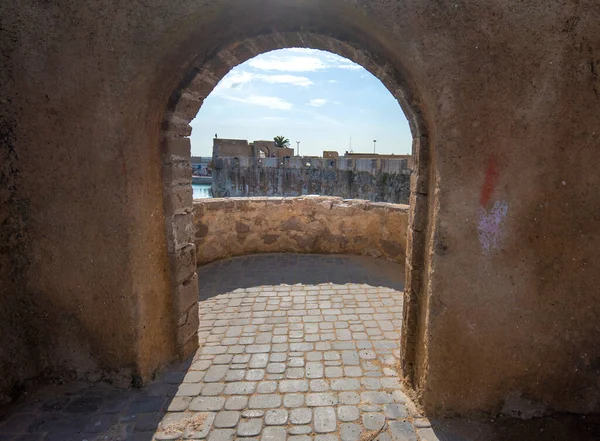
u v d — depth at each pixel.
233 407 2.27
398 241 5.20
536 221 1.95
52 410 2.26
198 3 1.99
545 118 1.85
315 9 2.23
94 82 2.11
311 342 3.07
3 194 2.27
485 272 2.03
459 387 2.16
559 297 2.02
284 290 4.24
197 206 5.01
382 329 3.29
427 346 2.14
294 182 30.70
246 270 4.94
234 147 35.94
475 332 2.09
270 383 2.51
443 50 1.83
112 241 2.31
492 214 1.96
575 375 2.09
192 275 2.91
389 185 25.28
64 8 2.04
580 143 1.86
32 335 2.46
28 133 2.23
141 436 2.04
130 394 2.40
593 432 2.04
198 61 2.52
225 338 3.15
